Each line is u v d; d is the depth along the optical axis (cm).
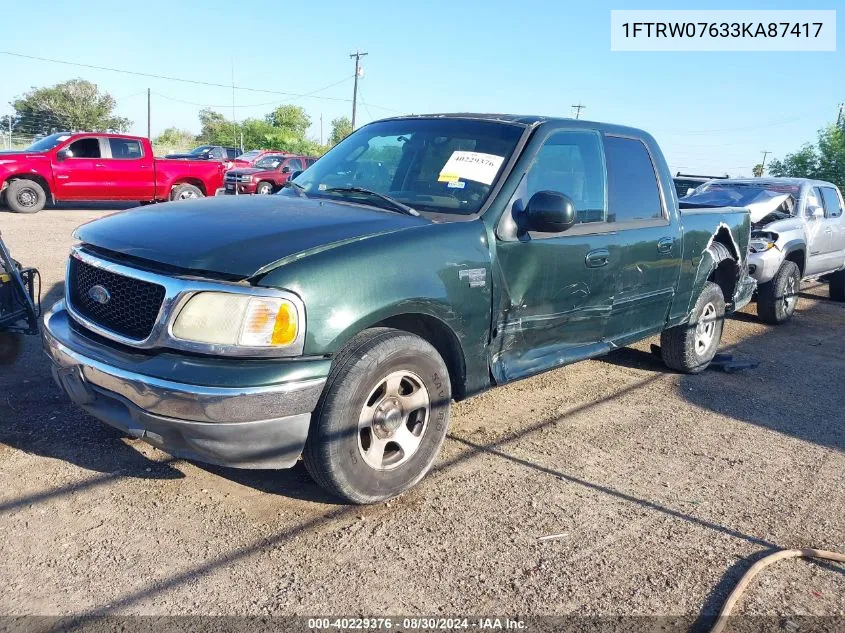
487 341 383
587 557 317
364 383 315
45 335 351
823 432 498
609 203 468
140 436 308
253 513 335
